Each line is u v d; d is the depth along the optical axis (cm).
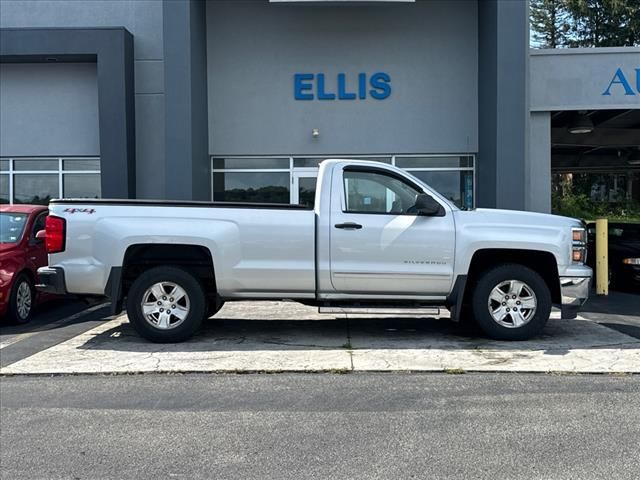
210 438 436
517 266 704
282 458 402
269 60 1345
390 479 372
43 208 950
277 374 589
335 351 667
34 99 1354
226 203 704
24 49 1263
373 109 1346
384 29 1339
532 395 523
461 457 402
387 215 700
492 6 1204
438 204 690
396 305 717
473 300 707
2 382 572
